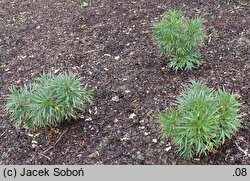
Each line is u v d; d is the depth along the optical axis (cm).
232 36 296
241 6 326
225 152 218
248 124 229
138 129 236
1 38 333
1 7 381
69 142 235
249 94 247
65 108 229
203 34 265
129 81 269
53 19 348
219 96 216
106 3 359
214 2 336
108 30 321
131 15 335
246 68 267
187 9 332
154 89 260
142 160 220
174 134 206
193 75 267
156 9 338
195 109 203
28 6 377
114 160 222
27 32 336
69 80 231
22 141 240
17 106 229
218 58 278
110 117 245
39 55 306
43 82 241
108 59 292
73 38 319
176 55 269
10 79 287
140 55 291
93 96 261
